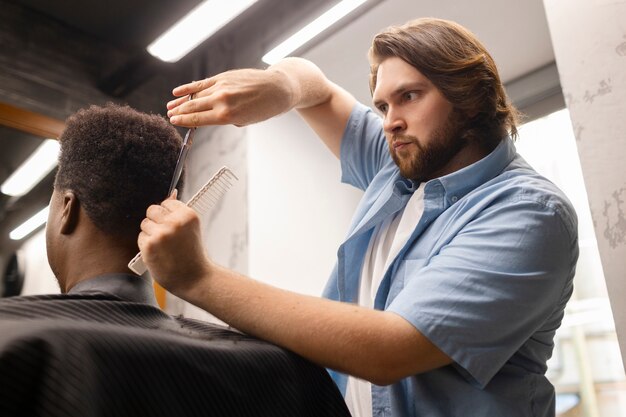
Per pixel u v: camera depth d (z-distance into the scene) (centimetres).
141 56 247
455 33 106
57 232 79
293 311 76
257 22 245
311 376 75
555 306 92
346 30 205
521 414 88
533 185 93
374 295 108
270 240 230
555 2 133
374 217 112
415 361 79
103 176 77
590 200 117
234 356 68
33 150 234
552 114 214
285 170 243
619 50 118
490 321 81
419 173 104
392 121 103
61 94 250
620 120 115
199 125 93
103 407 56
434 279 84
